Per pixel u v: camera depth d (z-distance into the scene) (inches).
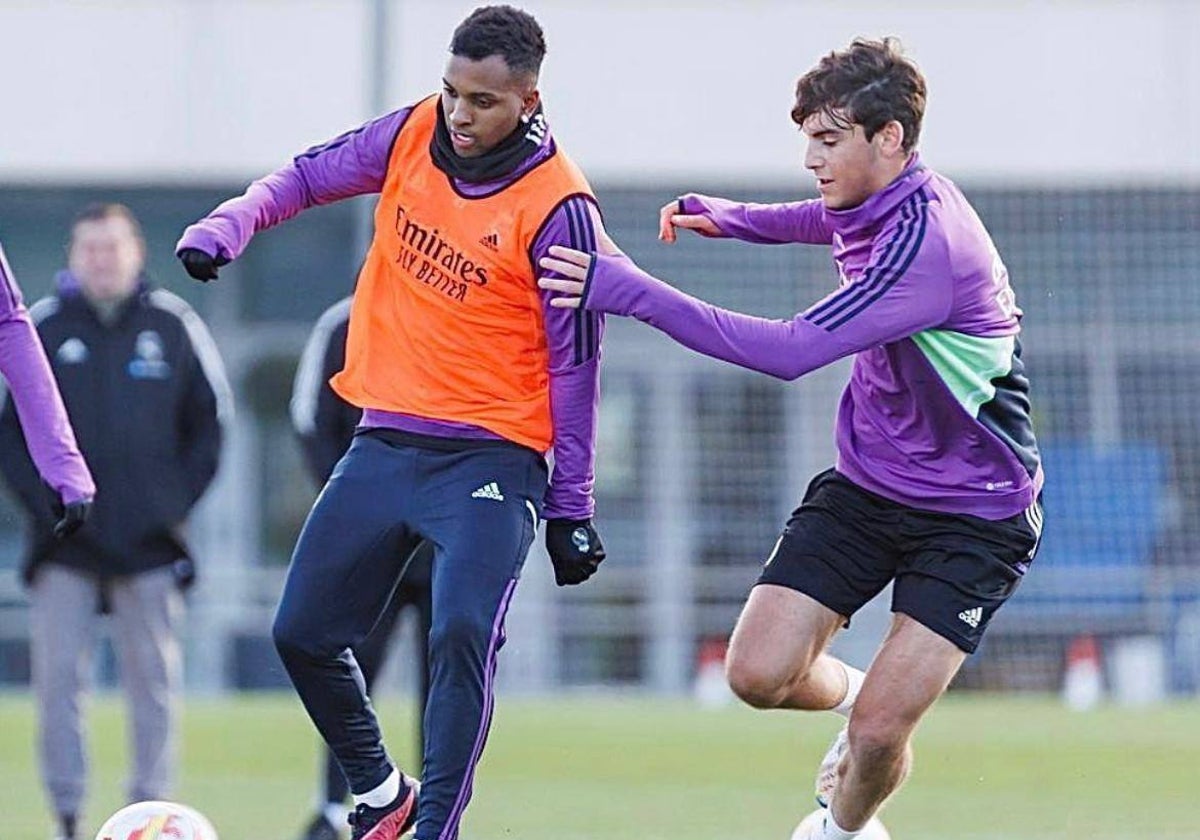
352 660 871.1
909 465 877.2
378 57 1936.5
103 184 2972.4
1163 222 2566.4
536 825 1242.0
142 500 1195.3
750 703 900.0
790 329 799.7
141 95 2987.2
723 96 2878.9
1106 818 1285.7
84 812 1207.6
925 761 1585.9
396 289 858.1
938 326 832.9
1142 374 2539.4
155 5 2987.2
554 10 2898.6
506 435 850.8
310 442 1145.4
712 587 2711.6
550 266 798.5
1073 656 2455.7
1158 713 2011.6
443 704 829.2
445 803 826.2
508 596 839.1
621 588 2701.8
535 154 836.6
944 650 863.7
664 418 2751.0
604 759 1621.6
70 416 1198.9
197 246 831.7
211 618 2751.0
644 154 2824.8
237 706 2169.0
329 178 866.8
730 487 2733.8
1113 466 2509.8
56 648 1177.4
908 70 833.5
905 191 837.2
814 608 888.3
